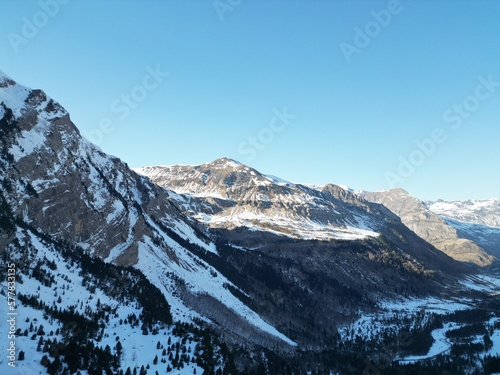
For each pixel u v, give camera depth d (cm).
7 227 13788
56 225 18650
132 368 9769
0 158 17375
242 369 16950
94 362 9238
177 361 10362
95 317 12419
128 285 17150
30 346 8931
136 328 12625
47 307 11200
